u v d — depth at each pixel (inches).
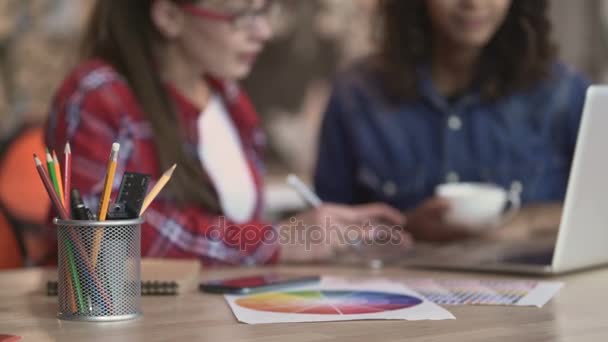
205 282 54.3
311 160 164.1
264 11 80.1
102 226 42.3
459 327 40.2
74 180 71.2
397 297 48.9
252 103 158.2
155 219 72.2
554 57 97.0
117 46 77.3
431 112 98.5
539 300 47.9
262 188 91.2
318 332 39.1
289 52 161.5
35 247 90.5
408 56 97.3
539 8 93.4
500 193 81.8
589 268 63.2
